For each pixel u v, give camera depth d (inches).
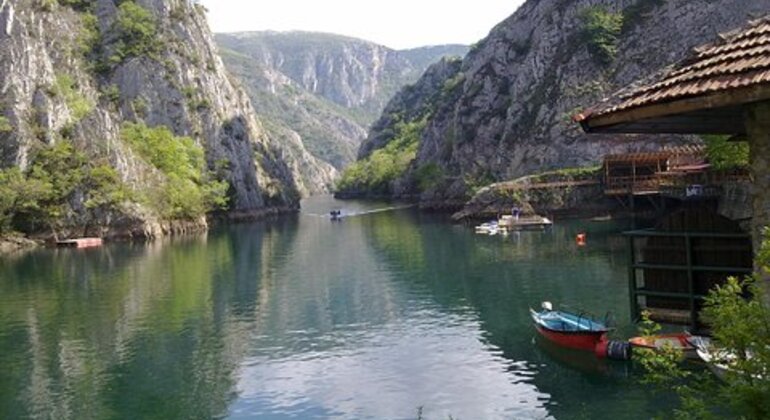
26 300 2640.3
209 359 1738.4
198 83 7701.8
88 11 7573.8
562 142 5561.0
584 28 6136.8
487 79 7037.4
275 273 3102.9
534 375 1457.9
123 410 1395.2
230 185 7062.0
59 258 4128.9
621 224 4269.2
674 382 1283.2
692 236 532.1
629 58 5753.0
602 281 2423.7
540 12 6909.5
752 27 449.4
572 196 4874.5
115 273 3314.5
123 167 5639.8
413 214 6269.7
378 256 3479.3
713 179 3257.9
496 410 1282.0
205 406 1398.9
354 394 1418.6
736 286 400.8
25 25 6013.8
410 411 1304.1
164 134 6565.0
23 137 5383.9
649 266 556.1
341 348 1779.0
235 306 2384.4
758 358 377.4
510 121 6294.3
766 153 414.9
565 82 5915.4
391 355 1684.3
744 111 431.8
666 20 5728.3
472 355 1637.6
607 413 1227.2
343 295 2496.3
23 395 1510.8
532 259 3021.7
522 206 4918.8
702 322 526.3
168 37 7691.9
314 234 4896.7
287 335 1948.8
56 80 6127.0
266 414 1336.1
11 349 1904.5
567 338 1585.9
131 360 1759.4
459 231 4434.1
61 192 5226.4
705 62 428.5
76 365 1732.3
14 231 4965.6
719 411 789.2
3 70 5669.3
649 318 553.3
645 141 5182.1
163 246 4670.3
